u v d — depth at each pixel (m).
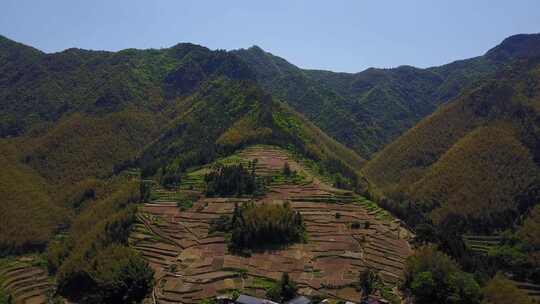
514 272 141.50
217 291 106.00
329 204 158.00
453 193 193.00
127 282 106.62
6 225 180.38
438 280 102.94
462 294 101.19
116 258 124.12
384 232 141.25
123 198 184.38
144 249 134.88
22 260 166.50
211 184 171.75
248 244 128.50
